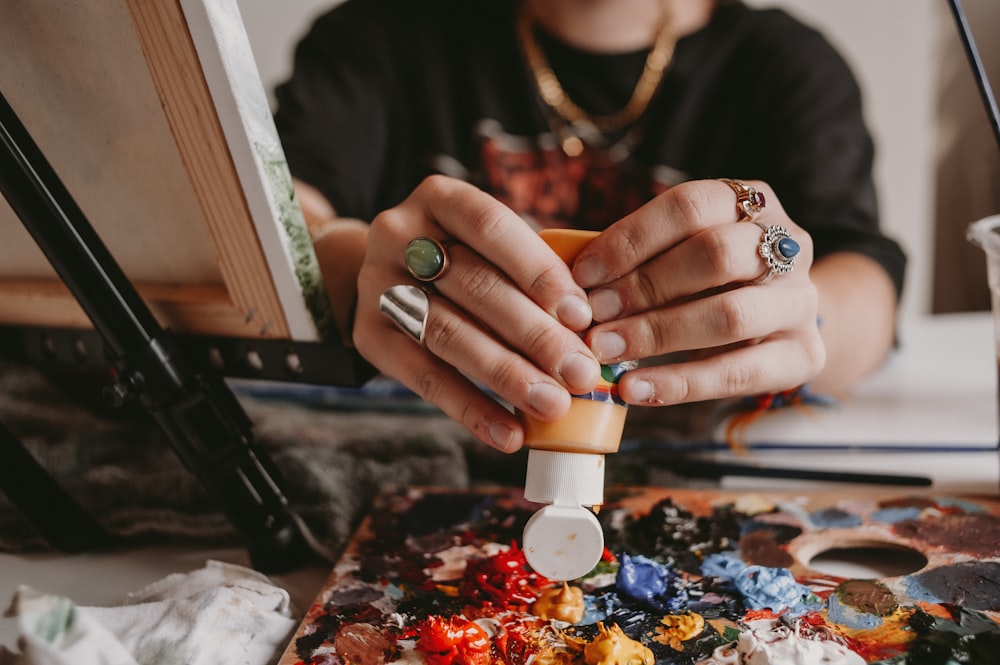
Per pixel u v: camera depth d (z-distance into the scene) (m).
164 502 0.57
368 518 0.54
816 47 1.04
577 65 1.03
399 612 0.44
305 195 0.93
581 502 0.39
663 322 0.40
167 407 0.45
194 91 0.40
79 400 0.67
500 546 0.50
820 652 0.37
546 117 1.04
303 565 0.51
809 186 0.94
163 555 0.54
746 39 1.04
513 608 0.44
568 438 0.38
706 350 0.49
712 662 0.38
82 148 0.46
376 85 1.05
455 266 0.41
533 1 1.04
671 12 1.03
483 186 1.04
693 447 0.64
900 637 0.39
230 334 0.50
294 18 1.23
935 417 0.68
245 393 0.75
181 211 0.47
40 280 0.54
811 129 0.98
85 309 0.43
